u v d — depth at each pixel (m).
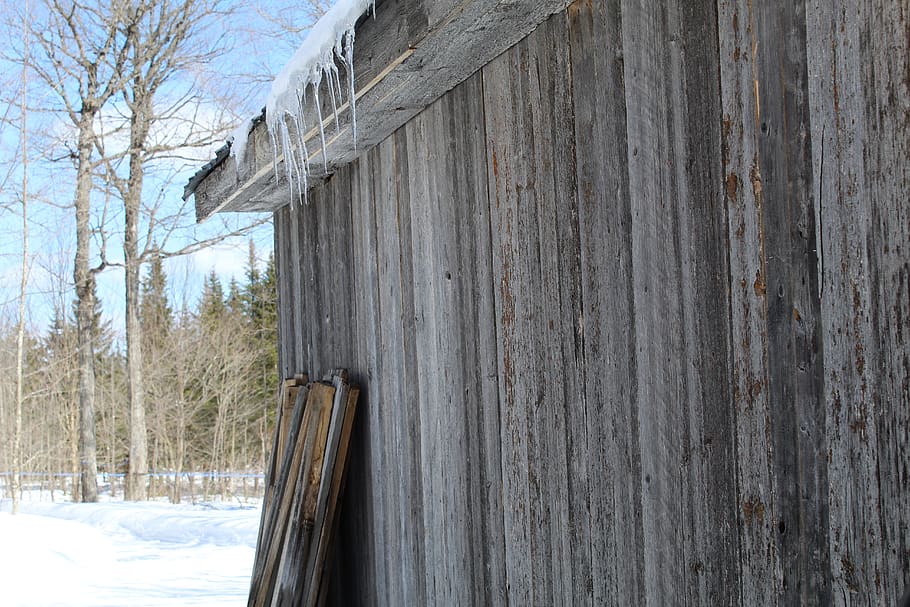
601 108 2.19
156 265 29.25
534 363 2.52
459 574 3.00
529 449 2.56
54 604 6.72
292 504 4.04
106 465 26.80
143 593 7.19
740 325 1.77
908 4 1.39
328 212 4.30
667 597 1.99
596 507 2.25
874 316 1.47
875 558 1.47
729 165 1.79
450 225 3.01
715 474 1.84
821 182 1.57
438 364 3.14
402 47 2.52
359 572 3.98
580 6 2.26
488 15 2.29
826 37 1.55
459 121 2.92
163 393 25.78
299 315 4.82
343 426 3.83
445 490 3.10
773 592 1.69
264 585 4.08
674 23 1.93
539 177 2.47
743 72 1.74
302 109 3.26
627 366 2.12
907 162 1.40
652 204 2.02
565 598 2.39
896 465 1.43
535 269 2.50
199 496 25.20
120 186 18.94
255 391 28.70
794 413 1.64
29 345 26.91
